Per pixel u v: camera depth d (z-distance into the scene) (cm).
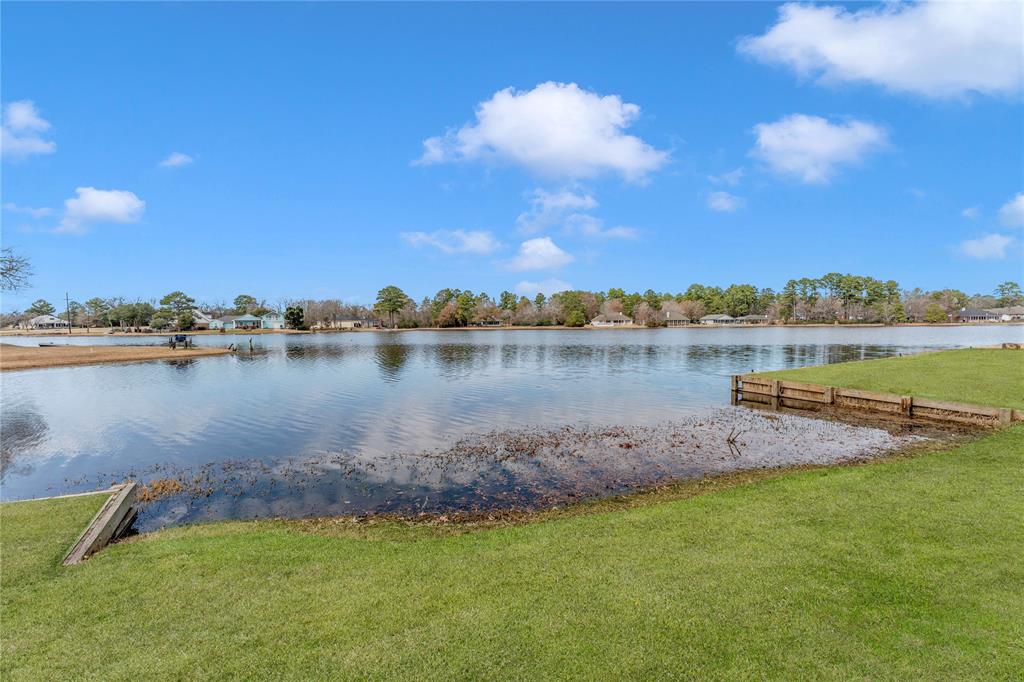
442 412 2283
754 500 957
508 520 1023
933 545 727
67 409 2472
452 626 562
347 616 588
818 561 689
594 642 528
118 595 650
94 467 1535
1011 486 988
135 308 14300
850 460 1464
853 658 495
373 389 2995
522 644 528
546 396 2695
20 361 4716
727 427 1938
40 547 797
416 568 710
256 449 1702
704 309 16862
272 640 547
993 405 1898
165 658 522
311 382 3344
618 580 652
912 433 1792
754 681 468
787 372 2903
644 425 1986
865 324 14700
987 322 15538
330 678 487
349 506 1155
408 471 1416
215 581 683
